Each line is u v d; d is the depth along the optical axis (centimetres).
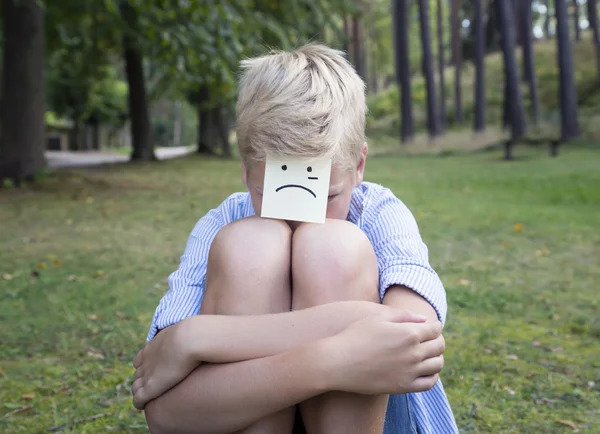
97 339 382
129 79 2361
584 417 274
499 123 3600
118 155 3869
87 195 1139
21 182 1234
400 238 170
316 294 152
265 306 153
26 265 588
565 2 2312
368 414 148
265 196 158
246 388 141
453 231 760
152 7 1091
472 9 4847
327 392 147
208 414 144
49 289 500
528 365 336
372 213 180
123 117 4784
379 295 163
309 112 154
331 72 162
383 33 4950
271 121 155
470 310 442
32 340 380
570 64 2330
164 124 7362
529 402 290
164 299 169
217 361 144
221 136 2841
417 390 143
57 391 306
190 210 962
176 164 2159
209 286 158
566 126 2333
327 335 144
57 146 4862
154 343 153
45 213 920
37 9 1295
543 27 5634
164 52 1124
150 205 1020
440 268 573
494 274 552
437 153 2591
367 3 4041
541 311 441
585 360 344
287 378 139
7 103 1280
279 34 1267
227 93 1264
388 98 4538
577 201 1030
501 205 998
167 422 149
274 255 154
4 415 279
